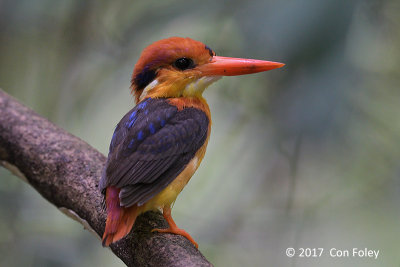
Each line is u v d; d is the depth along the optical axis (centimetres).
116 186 614
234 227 1084
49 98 1102
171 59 739
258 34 802
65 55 1102
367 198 1076
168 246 624
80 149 769
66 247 957
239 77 1005
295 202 1091
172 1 998
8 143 781
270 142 995
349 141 939
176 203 1112
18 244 953
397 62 963
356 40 873
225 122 1084
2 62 1116
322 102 769
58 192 739
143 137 660
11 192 1005
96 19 1083
